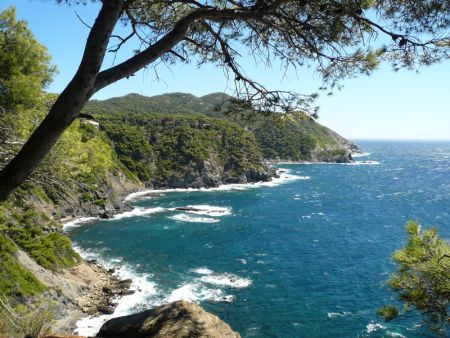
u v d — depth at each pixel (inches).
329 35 251.0
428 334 1075.9
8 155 437.4
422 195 4237.2
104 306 1221.1
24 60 601.9
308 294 1423.5
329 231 2502.5
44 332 404.2
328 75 268.7
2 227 1338.6
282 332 1135.6
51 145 161.8
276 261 1830.7
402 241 2256.4
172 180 4527.6
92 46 155.0
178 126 5280.5
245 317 1225.4
